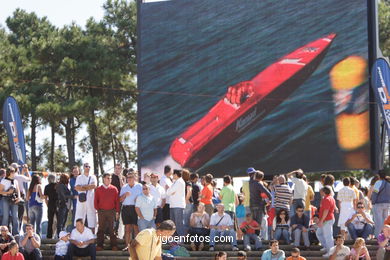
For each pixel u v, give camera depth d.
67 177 22.77
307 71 28.45
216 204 23.73
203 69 29.56
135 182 22.05
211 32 29.55
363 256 20.50
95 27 41.00
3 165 43.53
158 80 29.97
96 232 23.02
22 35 43.19
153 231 12.76
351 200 22.11
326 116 28.12
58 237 22.55
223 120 29.23
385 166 40.84
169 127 29.73
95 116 42.44
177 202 21.94
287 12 28.77
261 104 28.88
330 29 28.28
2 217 22.06
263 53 28.97
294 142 28.44
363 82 27.84
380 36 41.44
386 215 22.05
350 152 27.81
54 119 37.69
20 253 20.45
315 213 23.50
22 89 38.59
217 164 29.19
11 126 25.72
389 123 24.59
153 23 30.17
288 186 22.27
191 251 21.77
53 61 38.91
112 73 37.66
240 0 29.30
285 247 21.86
